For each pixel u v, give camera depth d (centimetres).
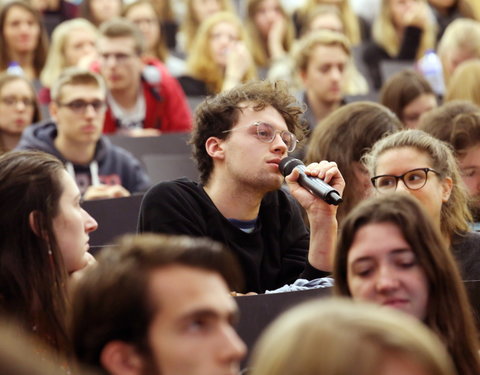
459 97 1057
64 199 540
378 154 662
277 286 693
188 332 352
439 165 652
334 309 280
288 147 666
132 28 1243
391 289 451
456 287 462
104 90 1045
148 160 1020
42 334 514
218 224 666
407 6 1592
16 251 524
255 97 664
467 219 726
